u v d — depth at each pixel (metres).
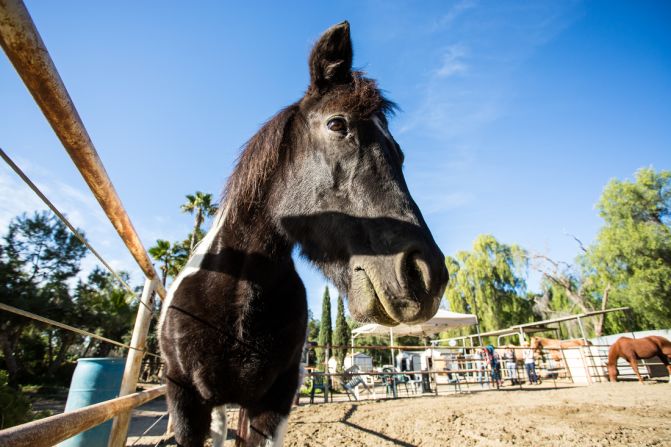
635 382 11.96
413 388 11.99
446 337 26.20
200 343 1.56
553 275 27.48
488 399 8.60
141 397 2.02
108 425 3.00
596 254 21.44
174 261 17.28
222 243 1.77
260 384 1.63
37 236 13.60
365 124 1.58
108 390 3.22
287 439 4.48
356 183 1.47
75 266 14.31
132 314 15.12
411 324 1.17
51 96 0.82
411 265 1.22
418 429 5.02
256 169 1.77
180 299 1.69
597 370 13.51
